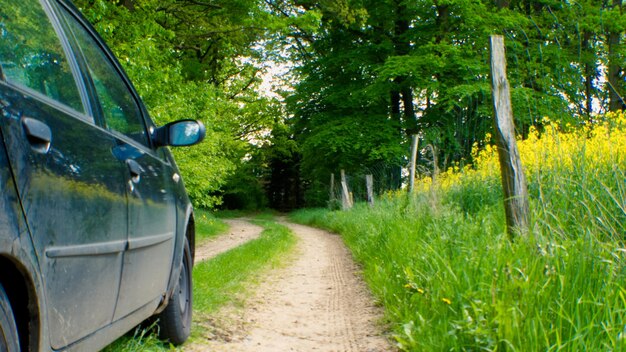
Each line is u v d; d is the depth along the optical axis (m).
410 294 5.71
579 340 2.88
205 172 16.91
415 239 7.80
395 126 33.47
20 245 1.87
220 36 23.73
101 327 2.68
